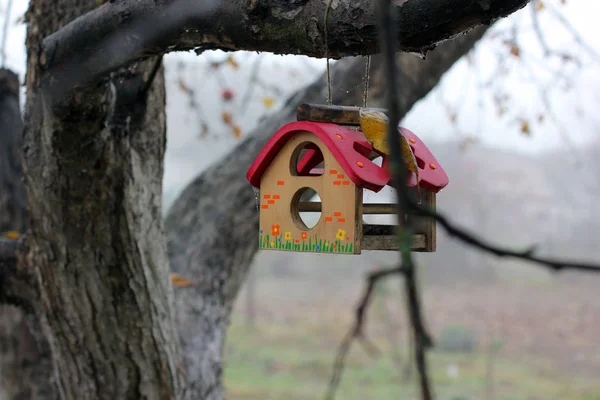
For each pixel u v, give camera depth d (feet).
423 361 2.44
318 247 6.89
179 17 6.23
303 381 39.88
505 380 40.40
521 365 44.57
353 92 11.60
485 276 81.35
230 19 5.97
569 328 55.57
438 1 4.81
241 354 46.55
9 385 14.32
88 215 8.63
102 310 9.23
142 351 9.54
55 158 8.16
